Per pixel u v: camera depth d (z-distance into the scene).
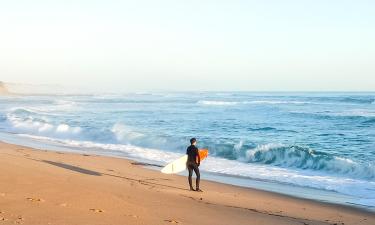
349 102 88.06
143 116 51.12
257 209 11.27
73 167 16.50
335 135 34.28
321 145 28.56
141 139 29.00
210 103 86.62
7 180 9.88
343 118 48.59
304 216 10.94
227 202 11.86
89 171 15.71
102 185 11.52
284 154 21.66
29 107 66.12
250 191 14.46
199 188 14.30
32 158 18.02
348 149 26.69
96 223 7.34
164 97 127.44
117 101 94.12
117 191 10.95
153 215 8.62
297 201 13.12
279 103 84.94
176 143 26.66
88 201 8.86
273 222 9.56
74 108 65.75
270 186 15.80
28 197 8.58
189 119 47.25
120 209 8.68
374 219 11.08
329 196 14.16
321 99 104.81
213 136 31.75
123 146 27.08
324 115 50.44
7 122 41.44
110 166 18.06
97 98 114.38
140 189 12.05
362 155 24.09
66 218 7.46
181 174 17.62
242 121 45.47
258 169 19.69
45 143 27.73
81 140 30.38
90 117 48.19
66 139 30.70
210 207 10.61
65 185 10.00
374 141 30.58
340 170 19.08
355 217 11.26
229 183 16.16
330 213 11.62
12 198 8.39
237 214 10.12
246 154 23.00
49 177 10.77
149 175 16.27
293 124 42.78
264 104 81.62
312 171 19.34
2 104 78.81
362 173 18.19
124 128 35.34
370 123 43.84
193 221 8.65
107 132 31.94
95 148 26.00
